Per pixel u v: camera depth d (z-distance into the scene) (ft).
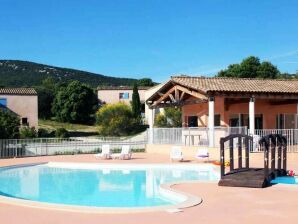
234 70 211.61
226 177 49.29
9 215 32.78
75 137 160.86
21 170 74.43
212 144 84.64
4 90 169.48
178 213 33.04
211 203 37.63
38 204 36.55
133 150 109.40
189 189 46.26
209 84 89.92
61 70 525.75
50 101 239.50
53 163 80.69
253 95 86.17
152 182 60.49
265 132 85.10
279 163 55.98
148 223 29.76
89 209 34.30
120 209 34.24
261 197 40.68
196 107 104.42
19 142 101.04
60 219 31.22
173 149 81.71
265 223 29.71
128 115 169.99
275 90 87.56
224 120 95.14
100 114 171.42
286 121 101.35
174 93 99.45
